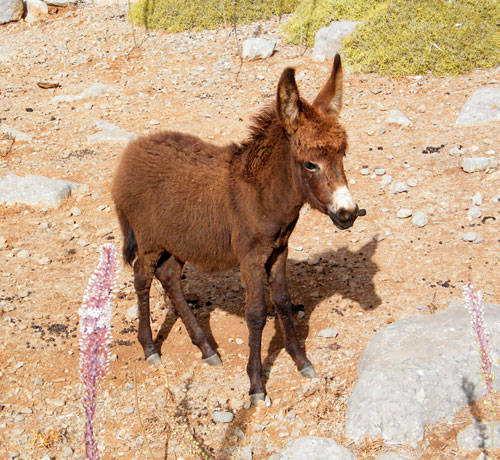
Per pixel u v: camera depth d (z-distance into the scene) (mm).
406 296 6016
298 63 12133
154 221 5188
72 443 4582
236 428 4633
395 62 11164
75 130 10188
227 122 10172
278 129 4598
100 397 5027
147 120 10469
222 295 6430
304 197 4461
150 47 13734
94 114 10773
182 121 10328
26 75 12883
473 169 8008
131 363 5473
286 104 4285
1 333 5758
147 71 12586
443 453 4156
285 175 4582
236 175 4840
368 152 8898
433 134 9133
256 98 11000
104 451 4492
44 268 6832
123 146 9609
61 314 6078
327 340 5535
